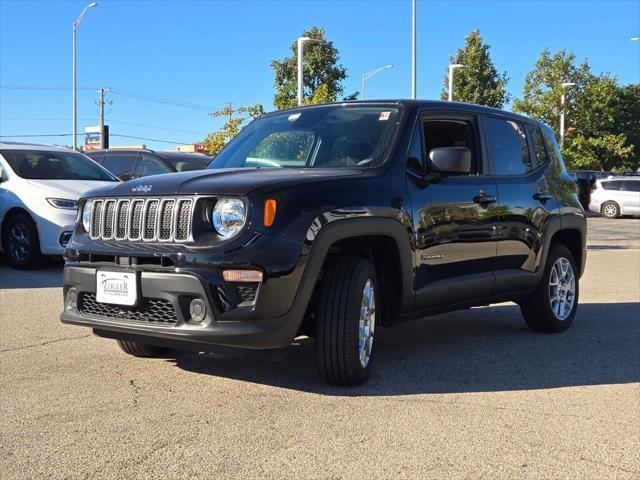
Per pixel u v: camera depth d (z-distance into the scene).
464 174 5.28
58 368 4.80
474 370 4.91
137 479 3.04
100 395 4.20
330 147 4.96
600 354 5.46
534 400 4.23
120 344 5.06
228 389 4.34
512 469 3.20
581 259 6.70
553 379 4.71
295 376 4.64
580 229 6.56
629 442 3.57
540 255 5.96
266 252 3.84
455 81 38.72
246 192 3.91
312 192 4.09
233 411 3.92
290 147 5.14
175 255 3.93
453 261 5.05
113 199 4.29
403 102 5.15
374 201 4.38
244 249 3.83
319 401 4.12
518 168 5.96
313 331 4.51
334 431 3.62
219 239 3.90
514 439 3.57
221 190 3.95
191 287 3.86
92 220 4.39
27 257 9.48
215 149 21.20
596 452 3.43
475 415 3.93
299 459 3.26
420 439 3.54
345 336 4.20
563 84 36.50
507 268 5.63
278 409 3.96
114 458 3.26
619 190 28.47
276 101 35.47
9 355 5.14
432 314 5.07
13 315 6.64
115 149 13.41
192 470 3.13
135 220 4.17
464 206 5.12
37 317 6.55
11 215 9.66
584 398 4.30
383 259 4.69
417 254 4.70
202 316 3.90
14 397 4.15
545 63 37.00
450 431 3.66
